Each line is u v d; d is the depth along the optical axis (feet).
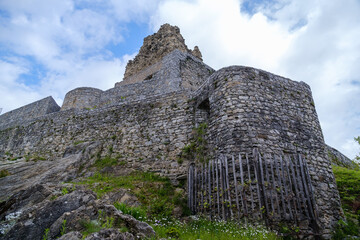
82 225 16.88
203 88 38.70
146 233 17.58
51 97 82.89
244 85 33.06
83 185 30.04
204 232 22.13
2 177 36.04
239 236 20.62
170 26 87.86
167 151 37.63
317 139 34.09
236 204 24.22
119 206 21.59
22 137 59.11
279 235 22.45
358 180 38.50
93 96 78.23
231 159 27.76
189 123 38.58
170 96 43.32
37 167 38.42
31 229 16.85
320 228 25.26
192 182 30.37
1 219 19.25
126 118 45.16
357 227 28.78
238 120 30.14
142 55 89.40
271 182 25.91
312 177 30.35
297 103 35.55
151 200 29.22
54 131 53.93
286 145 30.48
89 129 48.44
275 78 36.09
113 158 40.78
